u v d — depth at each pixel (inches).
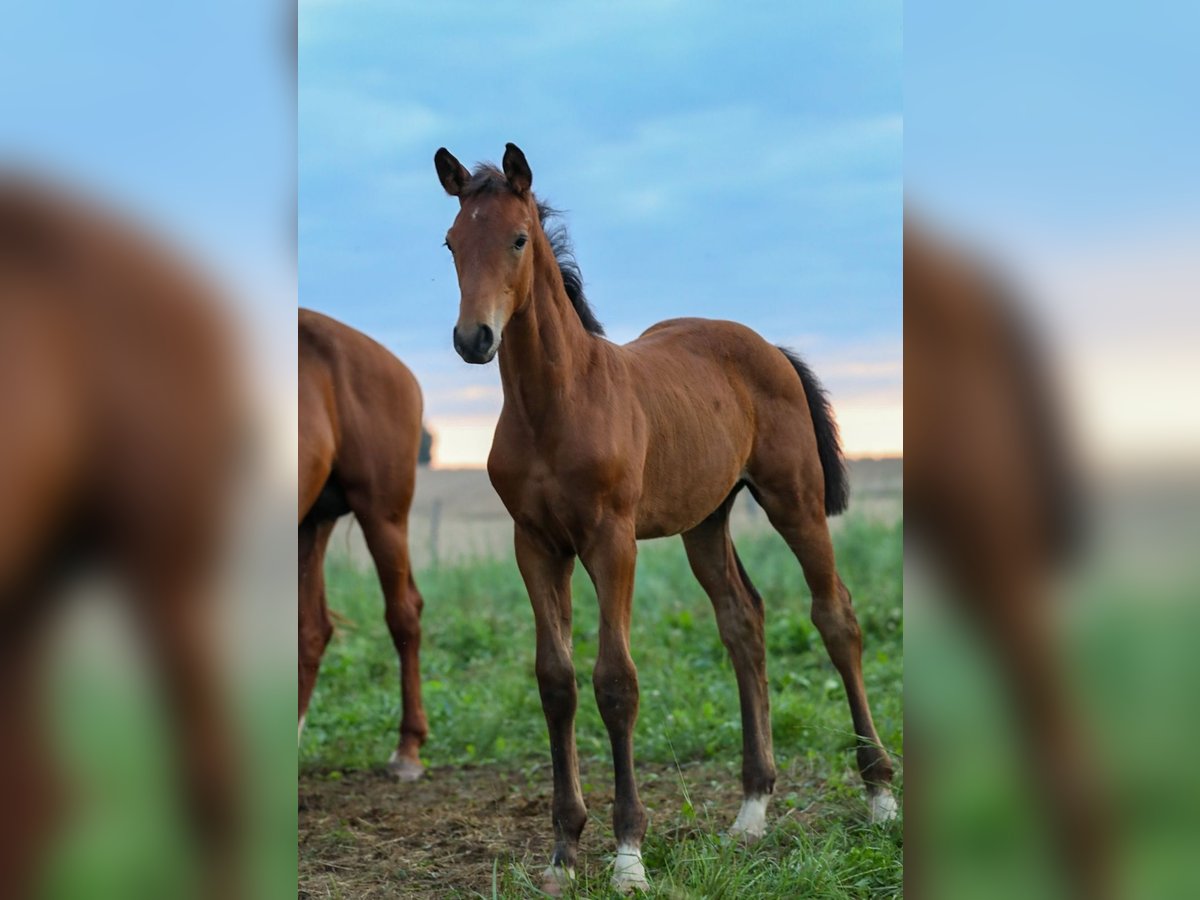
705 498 176.1
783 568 360.8
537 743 231.8
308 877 155.9
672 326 193.2
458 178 158.1
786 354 199.5
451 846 170.2
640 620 313.3
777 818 174.4
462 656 303.7
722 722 222.5
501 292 143.5
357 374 220.7
